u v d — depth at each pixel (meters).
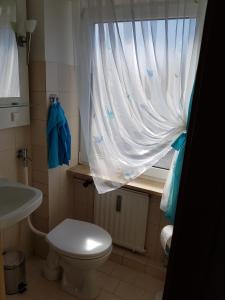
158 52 1.58
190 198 0.47
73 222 1.89
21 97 1.72
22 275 1.82
